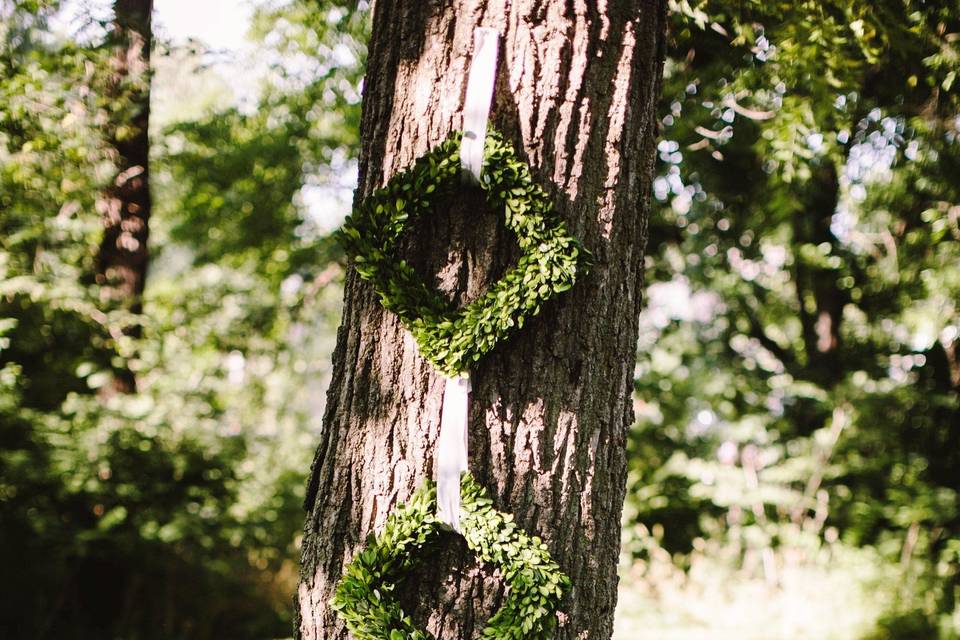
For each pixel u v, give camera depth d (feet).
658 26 6.40
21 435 20.36
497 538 5.55
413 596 5.73
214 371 24.09
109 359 20.80
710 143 14.87
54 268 17.97
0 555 19.86
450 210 5.84
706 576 26.48
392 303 5.76
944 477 26.96
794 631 22.21
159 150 19.07
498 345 5.78
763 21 11.11
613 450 6.09
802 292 31.32
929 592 23.06
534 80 5.83
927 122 13.39
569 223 5.84
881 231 25.54
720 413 30.30
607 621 6.01
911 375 28.68
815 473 27.14
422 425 5.82
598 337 5.95
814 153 14.79
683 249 28.27
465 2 5.94
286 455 28.04
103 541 20.36
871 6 9.75
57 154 12.62
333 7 14.61
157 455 20.48
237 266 27.35
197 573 22.91
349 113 20.95
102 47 11.97
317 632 5.97
